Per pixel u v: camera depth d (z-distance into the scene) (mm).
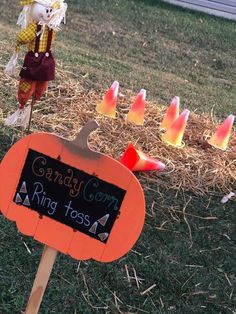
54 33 2129
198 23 4547
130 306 1678
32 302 1268
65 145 1169
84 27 4047
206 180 2346
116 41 3936
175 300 1734
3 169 1205
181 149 2521
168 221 2059
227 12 4863
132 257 1847
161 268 1834
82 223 1188
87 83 2982
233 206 2234
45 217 1206
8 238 1796
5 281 1646
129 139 2510
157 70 3625
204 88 3506
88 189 1172
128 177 1148
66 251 1206
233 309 1749
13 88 2699
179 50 4035
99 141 2438
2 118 2428
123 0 4633
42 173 1189
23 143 1188
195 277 1835
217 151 2588
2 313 1554
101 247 1186
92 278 1737
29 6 2021
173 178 2297
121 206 1160
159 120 2748
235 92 3582
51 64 2162
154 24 4359
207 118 2941
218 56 4078
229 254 1973
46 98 2676
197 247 1971
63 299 1644
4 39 3383
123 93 2980
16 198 1211
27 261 1734
